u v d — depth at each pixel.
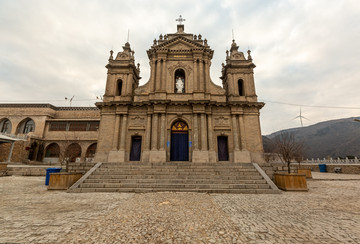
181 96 23.98
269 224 6.11
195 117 22.72
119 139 22.92
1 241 4.75
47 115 40.16
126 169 15.74
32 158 35.91
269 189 12.30
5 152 34.72
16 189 12.48
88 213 7.23
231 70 25.31
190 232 5.44
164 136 22.22
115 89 24.77
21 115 40.41
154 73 25.03
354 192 12.09
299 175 12.84
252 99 24.09
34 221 6.27
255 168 15.88
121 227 5.79
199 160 21.09
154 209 7.90
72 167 16.33
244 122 23.30
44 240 4.84
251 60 25.38
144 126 23.17
